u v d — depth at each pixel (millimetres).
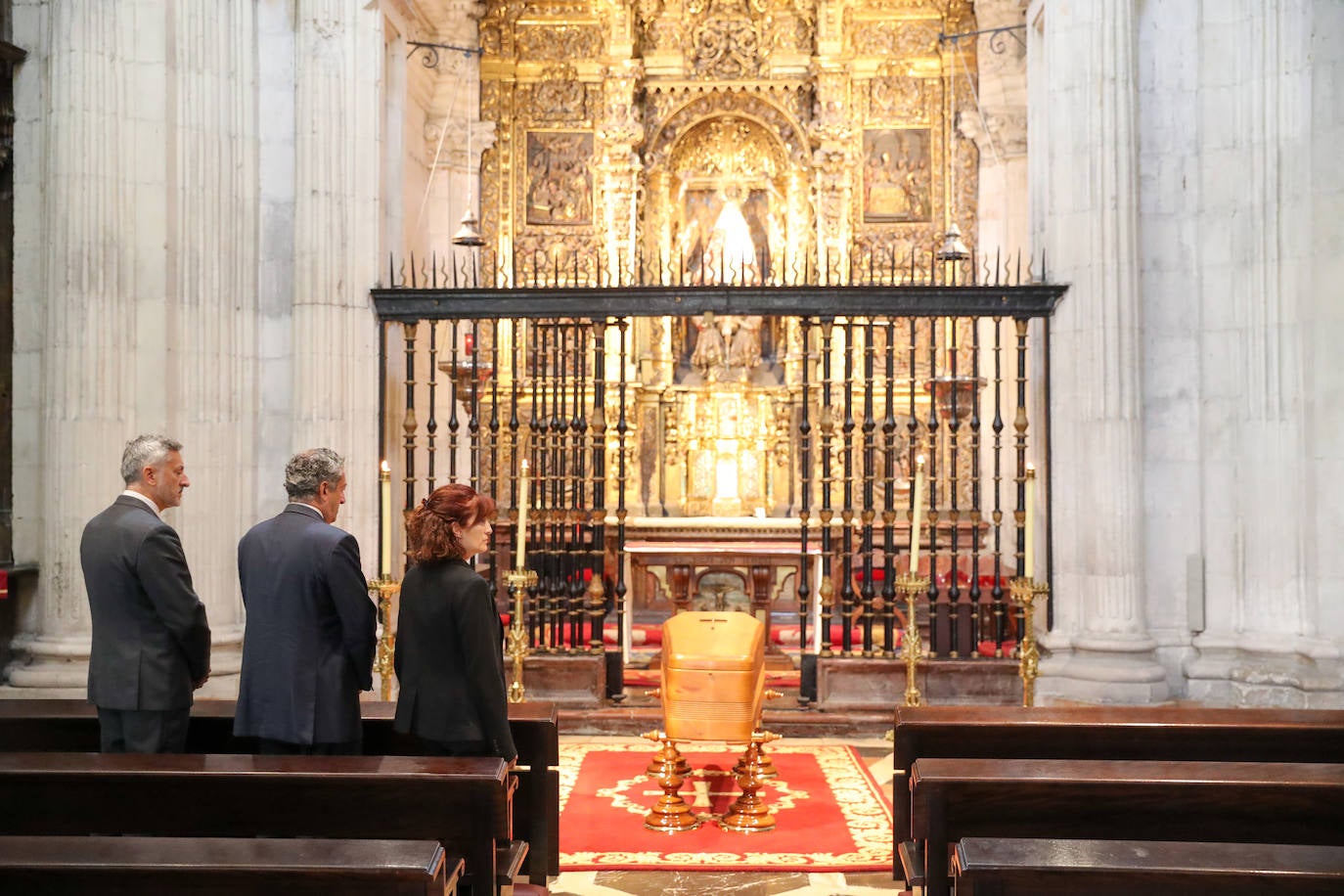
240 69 9727
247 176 9750
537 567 11328
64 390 8852
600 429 9977
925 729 5801
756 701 7383
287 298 9820
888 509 9898
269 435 9789
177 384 9227
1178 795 4543
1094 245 9469
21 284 9305
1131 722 5676
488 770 4574
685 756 8812
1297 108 9234
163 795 4512
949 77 15211
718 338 15297
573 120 15484
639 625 14016
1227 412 9523
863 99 15320
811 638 12344
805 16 15367
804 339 9844
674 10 15484
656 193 15672
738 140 15797
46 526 8883
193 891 3582
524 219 15469
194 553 9219
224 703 6215
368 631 5070
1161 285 9641
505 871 5090
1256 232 9367
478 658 4910
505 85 15453
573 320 11102
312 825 4512
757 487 15234
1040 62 10617
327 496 5297
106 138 8922
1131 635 9305
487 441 14852
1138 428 9445
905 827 6105
